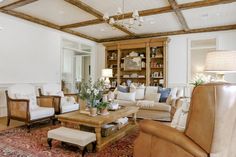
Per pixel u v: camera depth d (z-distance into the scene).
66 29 6.48
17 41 5.12
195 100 1.51
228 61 1.87
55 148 2.75
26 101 3.62
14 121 4.41
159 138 1.79
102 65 8.12
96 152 2.65
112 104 3.67
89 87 3.18
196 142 1.51
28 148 2.73
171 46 6.74
